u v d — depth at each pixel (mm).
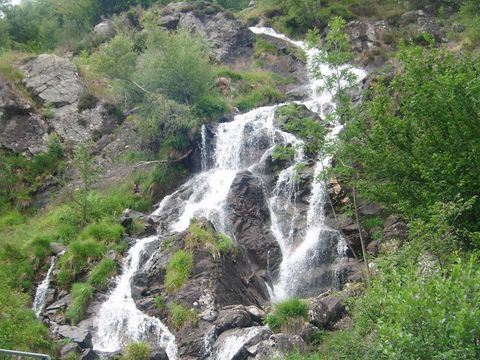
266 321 15664
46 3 45219
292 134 23328
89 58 30906
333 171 16750
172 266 17406
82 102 28250
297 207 21125
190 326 15836
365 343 12453
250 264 19406
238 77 30062
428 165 15062
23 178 25641
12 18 42094
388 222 19312
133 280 17688
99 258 19219
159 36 26516
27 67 29281
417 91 15641
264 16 38938
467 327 8234
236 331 15195
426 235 12352
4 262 19531
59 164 26188
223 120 25797
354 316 13016
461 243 13766
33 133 27000
